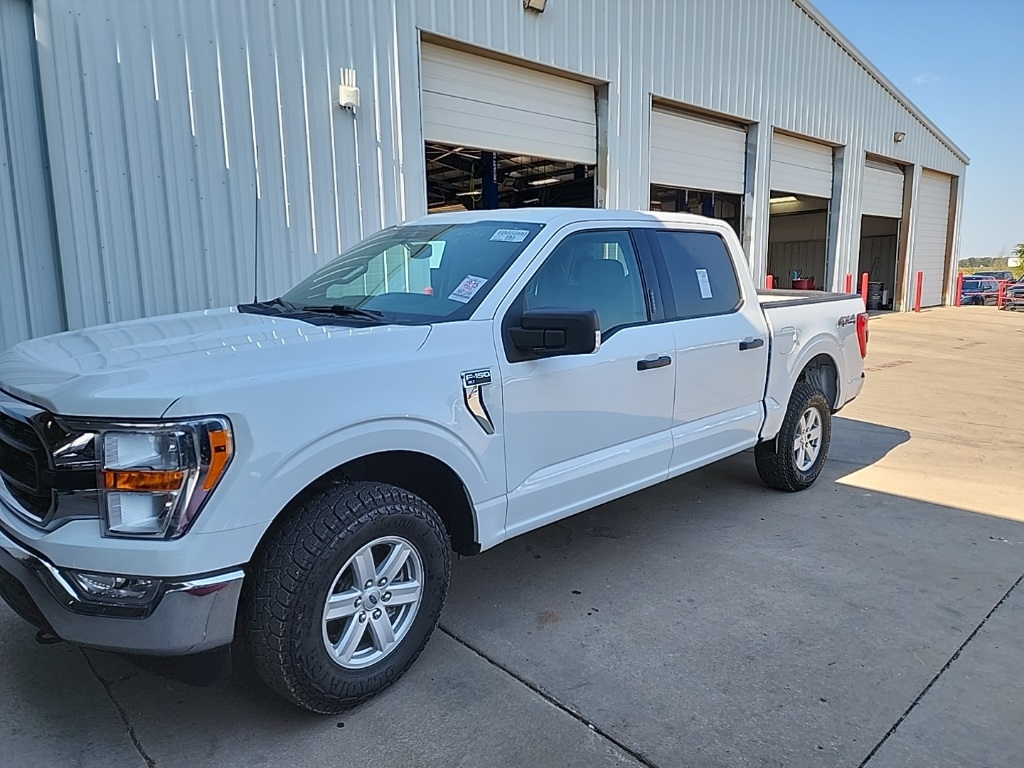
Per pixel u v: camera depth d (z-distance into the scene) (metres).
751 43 12.79
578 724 2.51
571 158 9.92
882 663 2.89
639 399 3.63
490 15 8.39
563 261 3.42
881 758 2.34
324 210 7.05
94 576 2.12
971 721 2.53
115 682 2.77
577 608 3.37
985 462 5.92
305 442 2.30
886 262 21.66
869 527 4.42
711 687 2.72
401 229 3.97
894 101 17.80
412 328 2.80
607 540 4.21
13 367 2.53
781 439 4.87
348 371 2.47
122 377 2.20
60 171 5.51
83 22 5.50
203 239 6.28
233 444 2.15
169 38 5.93
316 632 2.39
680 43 11.23
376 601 2.61
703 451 4.13
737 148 13.18
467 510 2.93
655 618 3.26
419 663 2.90
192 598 2.11
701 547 4.09
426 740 2.43
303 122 6.81
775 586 3.59
